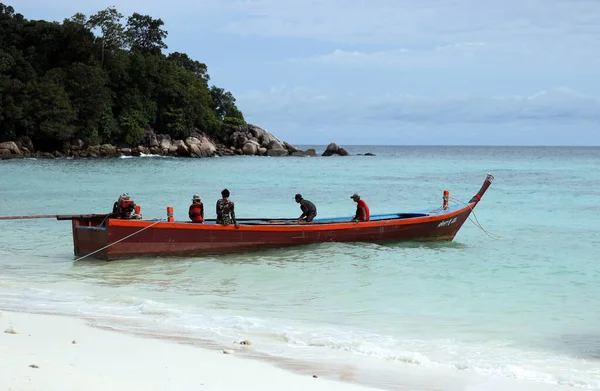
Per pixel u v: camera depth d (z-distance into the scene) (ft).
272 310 36.09
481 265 50.42
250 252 54.75
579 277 45.98
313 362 25.91
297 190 130.62
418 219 60.75
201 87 345.72
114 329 30.35
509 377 24.62
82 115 279.90
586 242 64.08
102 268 48.60
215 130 339.77
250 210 93.76
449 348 28.84
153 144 303.07
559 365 26.48
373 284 43.37
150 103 309.22
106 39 306.55
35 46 301.63
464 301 38.60
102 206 96.63
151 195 115.55
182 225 52.06
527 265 50.67
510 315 35.27
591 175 187.21
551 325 33.19
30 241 62.34
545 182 158.61
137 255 51.29
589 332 31.91
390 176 180.04
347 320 33.91
